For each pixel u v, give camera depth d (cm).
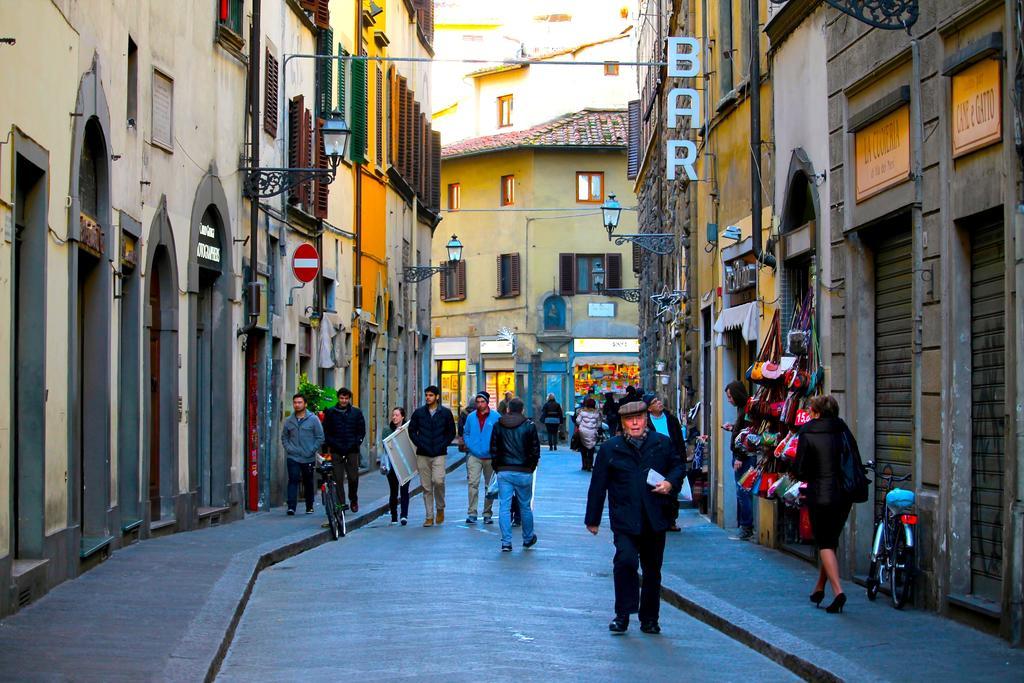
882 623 1239
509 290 6675
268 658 1138
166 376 2011
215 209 2245
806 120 1739
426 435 2434
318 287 3144
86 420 1611
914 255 1364
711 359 2470
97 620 1194
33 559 1324
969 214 1223
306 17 2980
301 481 2647
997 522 1203
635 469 1279
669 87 3422
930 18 1301
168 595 1355
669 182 3534
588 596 1538
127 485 1823
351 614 1380
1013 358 1120
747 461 1970
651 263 4428
